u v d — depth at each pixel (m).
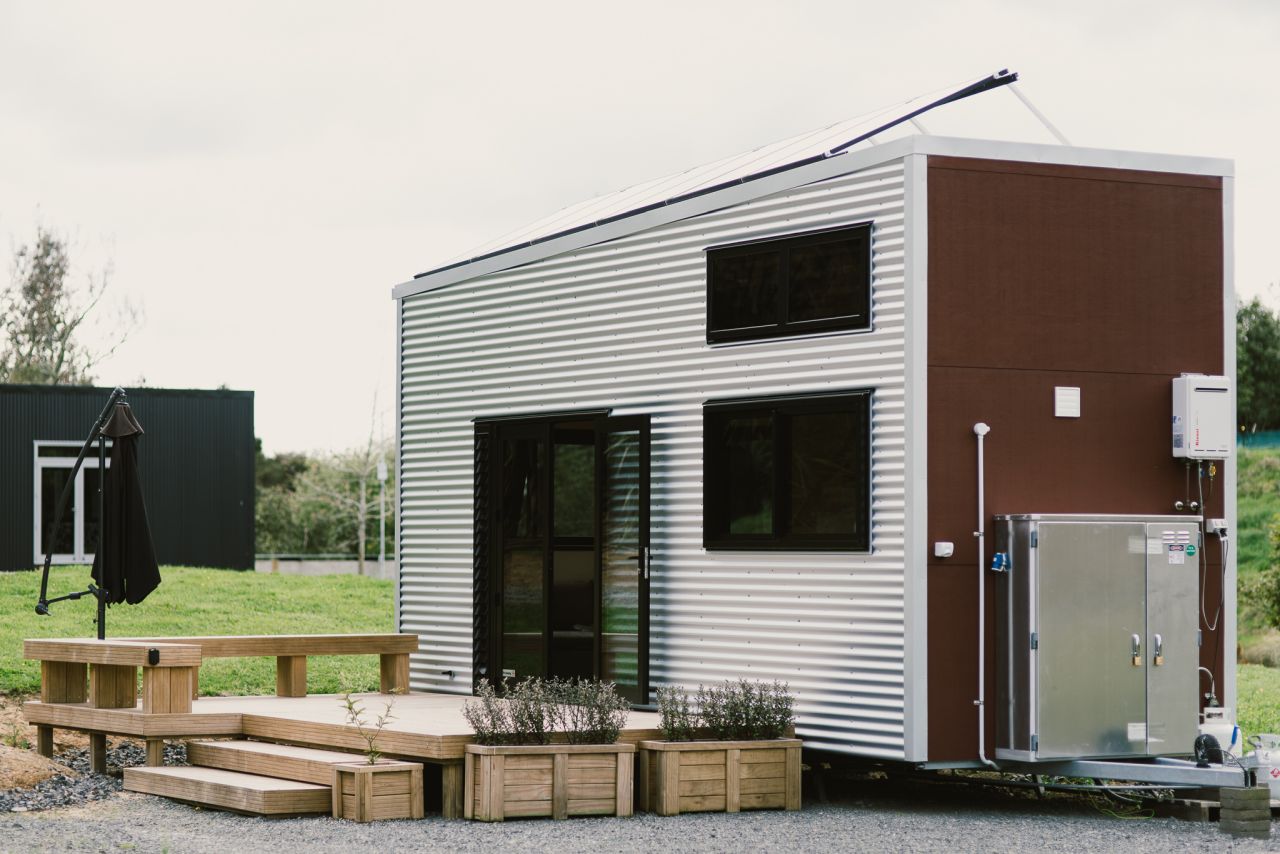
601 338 11.03
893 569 8.95
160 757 10.02
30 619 17.53
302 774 9.12
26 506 25.00
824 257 9.47
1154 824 8.86
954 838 8.12
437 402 12.65
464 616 12.27
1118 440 9.52
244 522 26.48
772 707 9.27
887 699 8.95
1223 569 9.81
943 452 8.96
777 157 10.83
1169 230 9.74
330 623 18.75
